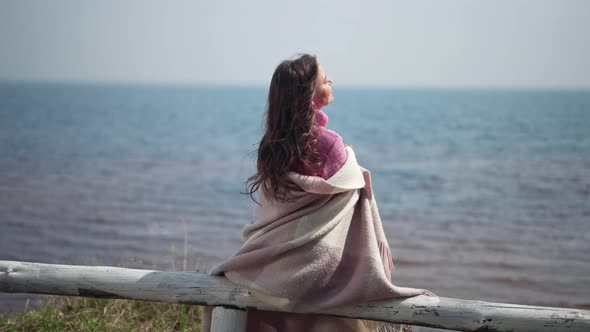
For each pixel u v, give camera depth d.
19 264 2.71
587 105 89.75
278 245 2.45
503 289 7.61
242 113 77.25
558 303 7.00
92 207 14.58
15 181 18.94
